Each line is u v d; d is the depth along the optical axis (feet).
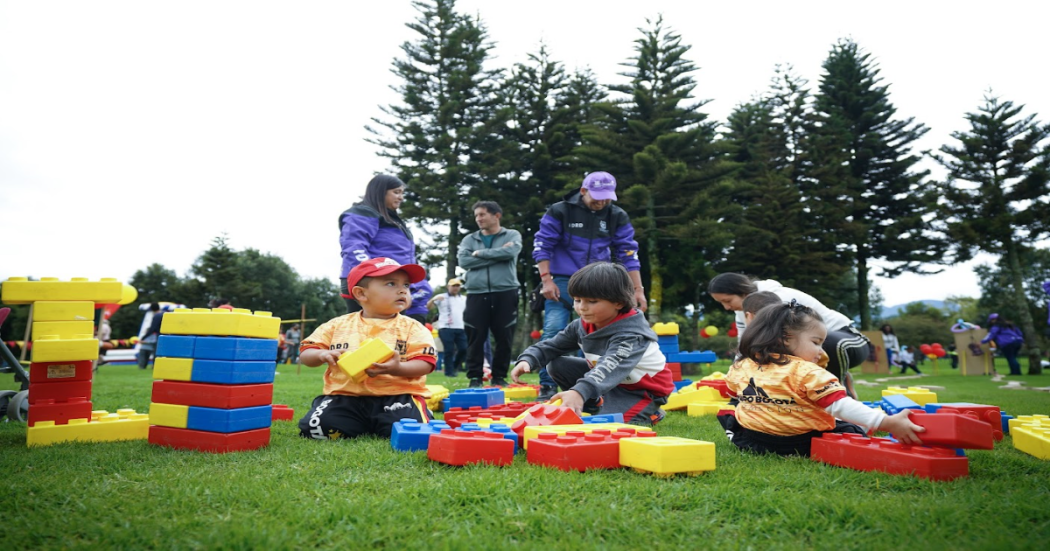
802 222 92.68
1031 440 9.46
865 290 98.63
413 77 98.22
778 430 9.23
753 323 9.84
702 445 7.50
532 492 6.46
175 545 4.95
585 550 4.90
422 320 22.20
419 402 11.51
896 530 5.37
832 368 13.42
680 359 20.40
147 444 9.72
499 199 94.94
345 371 10.05
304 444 9.91
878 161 98.53
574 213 18.66
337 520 5.57
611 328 11.88
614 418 11.27
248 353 9.46
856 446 8.09
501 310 22.35
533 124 100.07
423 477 7.25
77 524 5.49
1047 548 4.90
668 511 5.96
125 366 65.51
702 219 77.05
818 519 5.72
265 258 177.47
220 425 9.07
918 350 96.84
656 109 84.07
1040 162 74.79
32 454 8.74
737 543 5.11
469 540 5.07
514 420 10.91
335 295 186.39
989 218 75.61
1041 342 123.54
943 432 7.36
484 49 99.81
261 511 5.87
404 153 96.02
